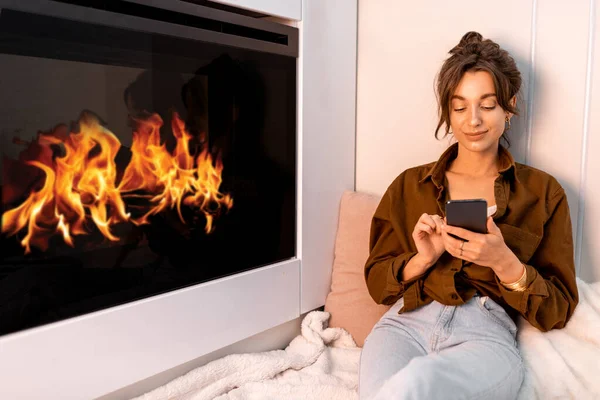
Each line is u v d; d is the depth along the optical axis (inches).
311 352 56.6
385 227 54.3
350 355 58.2
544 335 46.4
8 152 36.8
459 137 48.4
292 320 62.2
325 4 61.7
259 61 53.7
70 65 39.6
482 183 49.1
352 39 67.8
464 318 45.2
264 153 55.9
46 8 37.2
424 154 64.7
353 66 68.6
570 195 54.8
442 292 45.9
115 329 43.3
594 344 45.2
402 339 46.0
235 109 52.3
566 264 47.3
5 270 37.3
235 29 52.0
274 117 56.4
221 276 52.7
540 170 51.9
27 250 38.4
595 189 53.3
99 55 40.9
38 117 38.2
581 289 50.1
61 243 40.4
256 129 54.6
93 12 39.8
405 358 43.3
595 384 42.5
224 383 50.6
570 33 53.2
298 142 59.7
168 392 47.5
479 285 46.6
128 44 42.5
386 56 66.9
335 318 62.6
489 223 41.9
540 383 43.2
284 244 59.3
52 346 39.4
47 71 38.3
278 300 58.3
